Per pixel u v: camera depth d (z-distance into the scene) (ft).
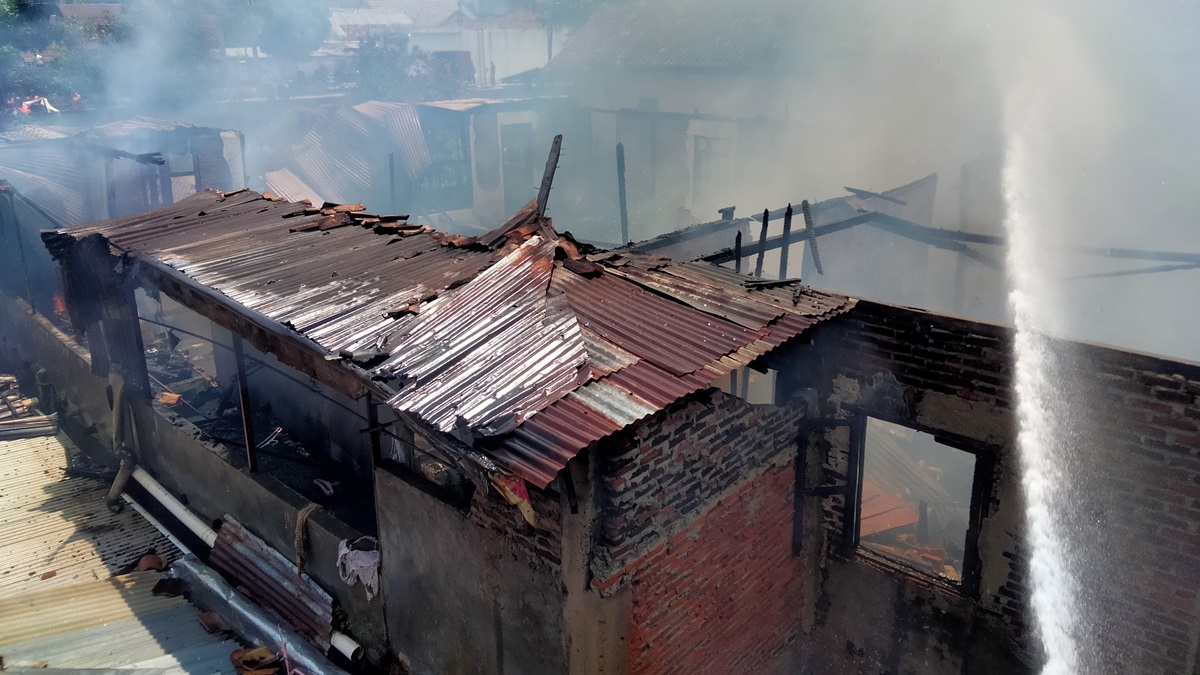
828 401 25.30
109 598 32.01
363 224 32.91
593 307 21.91
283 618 30.19
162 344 53.06
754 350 20.38
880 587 25.57
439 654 25.26
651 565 20.45
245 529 33.17
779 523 25.23
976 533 23.36
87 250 35.22
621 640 20.07
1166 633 20.89
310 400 38.86
